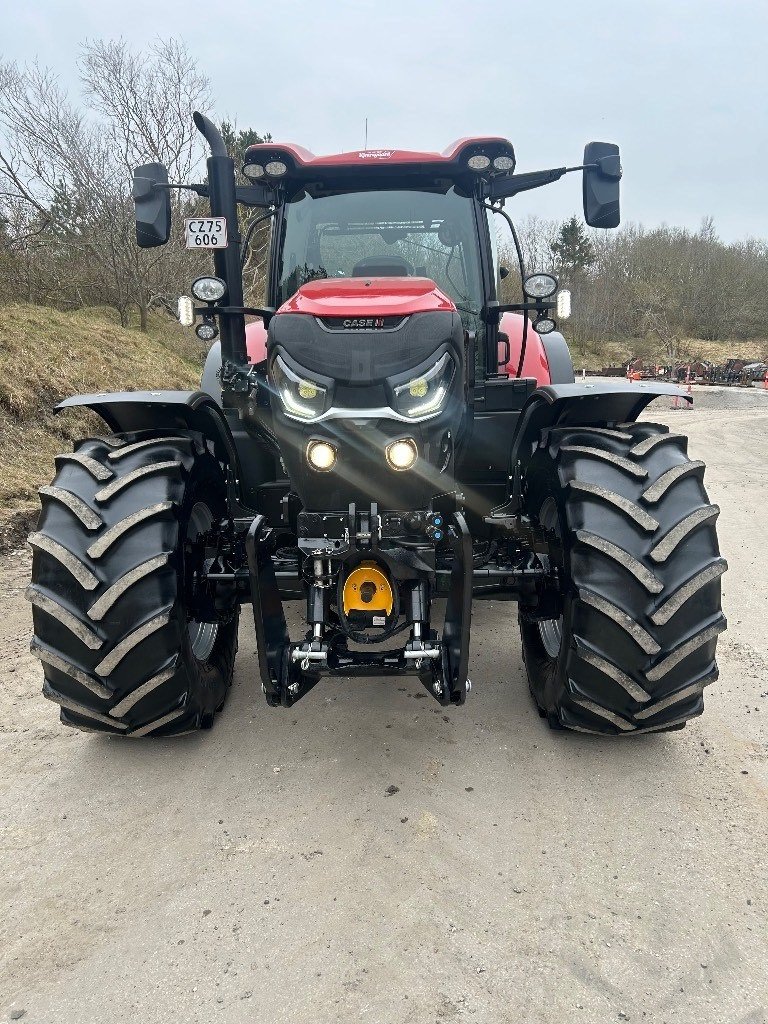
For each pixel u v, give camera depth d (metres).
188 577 2.51
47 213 15.94
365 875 2.04
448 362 2.39
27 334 10.69
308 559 2.45
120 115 16.23
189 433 2.75
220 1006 1.64
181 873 2.07
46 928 1.88
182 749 2.73
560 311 3.53
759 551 5.61
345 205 3.61
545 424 2.97
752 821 2.27
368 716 2.96
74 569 2.26
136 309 16.97
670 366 49.03
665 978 1.69
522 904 1.93
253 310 3.16
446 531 2.51
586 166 3.23
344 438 2.31
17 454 7.49
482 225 3.56
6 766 2.64
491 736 2.78
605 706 2.39
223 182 3.14
